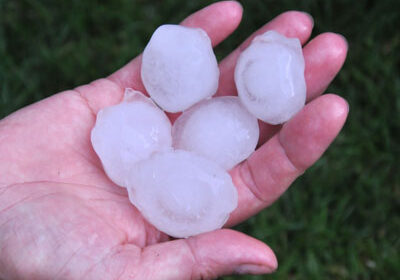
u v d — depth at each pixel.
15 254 0.21
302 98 0.27
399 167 0.37
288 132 0.24
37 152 0.25
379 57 0.39
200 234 0.22
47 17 0.40
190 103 0.28
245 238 0.21
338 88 0.38
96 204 0.23
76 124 0.26
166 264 0.21
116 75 0.29
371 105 0.38
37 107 0.26
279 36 0.28
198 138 0.27
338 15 0.40
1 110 0.37
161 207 0.24
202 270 0.21
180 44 0.27
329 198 0.36
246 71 0.27
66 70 0.38
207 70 0.28
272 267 0.21
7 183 0.23
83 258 0.21
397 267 0.34
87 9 0.40
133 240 0.24
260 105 0.27
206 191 0.24
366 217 0.35
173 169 0.24
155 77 0.28
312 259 0.34
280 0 0.39
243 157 0.27
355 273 0.34
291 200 0.35
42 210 0.22
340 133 0.37
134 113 0.26
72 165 0.25
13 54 0.39
